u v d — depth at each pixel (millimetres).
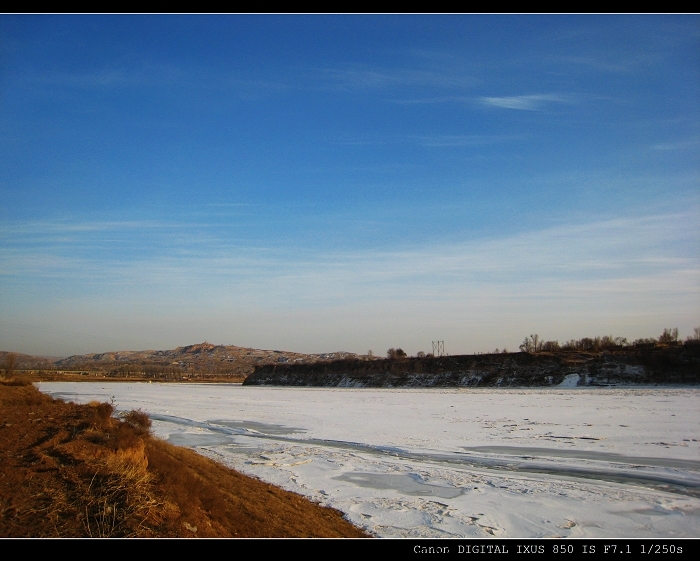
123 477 16828
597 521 19281
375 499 22281
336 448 35219
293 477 26188
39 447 20797
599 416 46781
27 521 13797
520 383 94750
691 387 73500
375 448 35031
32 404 34750
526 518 19641
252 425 47812
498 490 23672
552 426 42156
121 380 164125
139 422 31812
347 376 131125
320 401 76250
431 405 64938
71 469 17734
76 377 158125
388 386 115188
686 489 23281
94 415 29875
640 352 90688
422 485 24766
